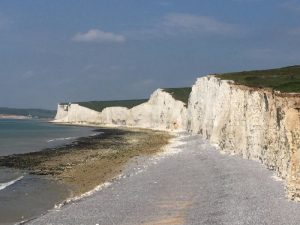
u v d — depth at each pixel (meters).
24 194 38.03
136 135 124.19
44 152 74.75
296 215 23.88
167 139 100.38
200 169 43.44
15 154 71.69
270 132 40.78
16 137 124.19
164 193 32.59
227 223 23.14
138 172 44.47
